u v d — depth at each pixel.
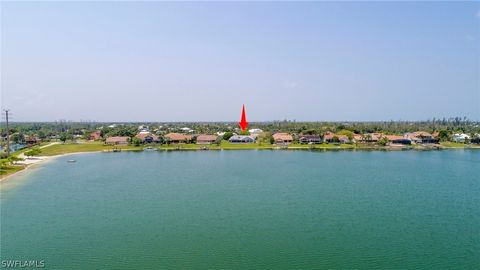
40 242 46.38
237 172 103.94
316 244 45.78
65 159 136.25
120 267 39.12
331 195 73.31
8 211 61.06
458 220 56.03
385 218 57.06
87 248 44.41
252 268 38.88
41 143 192.75
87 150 163.75
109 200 69.00
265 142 192.00
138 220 55.91
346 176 96.56
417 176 96.88
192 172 104.25
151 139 187.12
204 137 191.38
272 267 39.19
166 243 46.06
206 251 43.50
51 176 97.12
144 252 43.12
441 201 68.31
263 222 55.03
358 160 131.38
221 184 85.56
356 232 50.47
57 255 42.28
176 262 40.44
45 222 54.78
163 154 153.12
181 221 55.53
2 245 45.41
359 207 63.75
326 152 159.62
